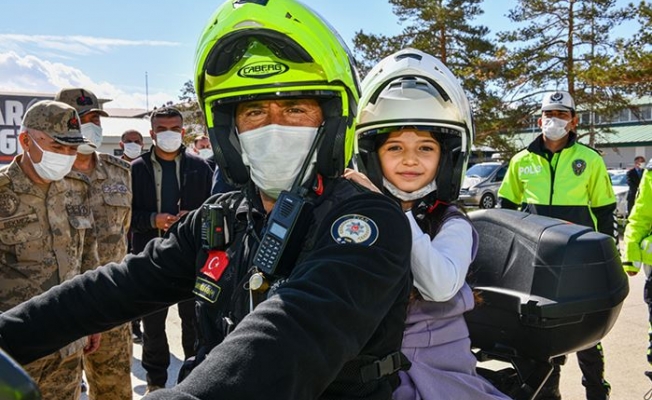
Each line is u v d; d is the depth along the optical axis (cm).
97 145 381
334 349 86
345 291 91
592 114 2025
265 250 109
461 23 2264
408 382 154
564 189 402
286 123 120
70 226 279
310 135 120
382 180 179
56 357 254
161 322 411
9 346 122
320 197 116
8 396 55
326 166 120
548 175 408
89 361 321
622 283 192
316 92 116
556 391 264
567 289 182
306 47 112
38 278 261
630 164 3497
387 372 107
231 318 114
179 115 451
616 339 507
